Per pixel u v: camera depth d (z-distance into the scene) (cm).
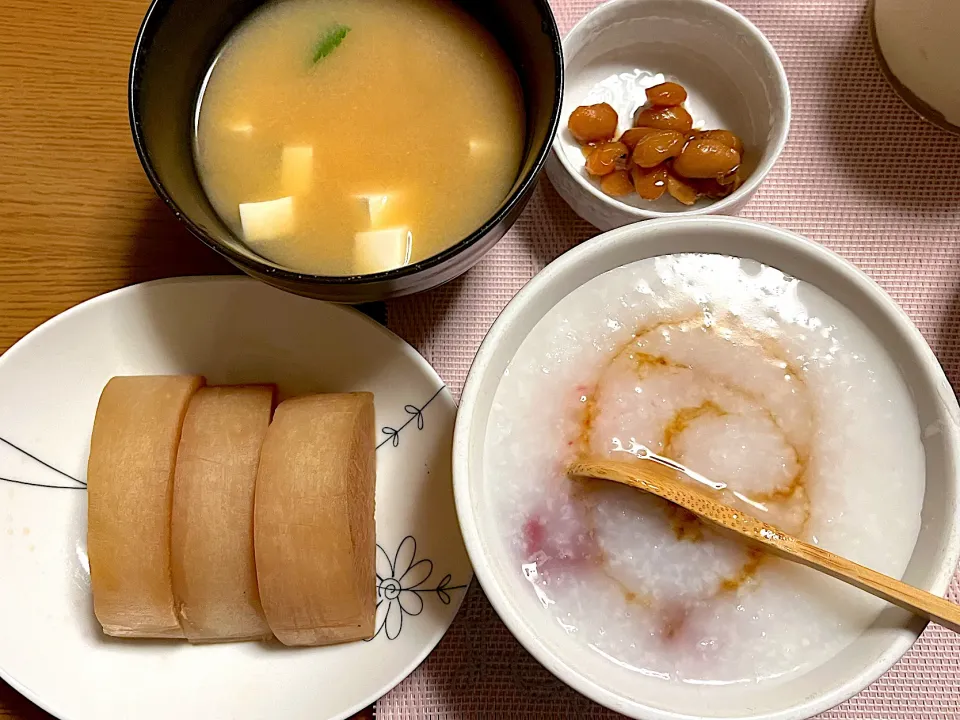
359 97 24
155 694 24
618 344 21
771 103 26
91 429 25
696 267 22
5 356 24
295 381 26
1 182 26
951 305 26
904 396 20
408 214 23
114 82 26
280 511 22
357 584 22
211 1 22
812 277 21
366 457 24
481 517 20
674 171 26
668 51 28
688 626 19
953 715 23
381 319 26
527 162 20
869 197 27
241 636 24
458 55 24
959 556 19
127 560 22
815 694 18
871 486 20
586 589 20
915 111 27
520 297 20
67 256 26
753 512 20
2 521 24
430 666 24
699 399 21
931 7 24
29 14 27
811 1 28
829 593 19
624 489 20
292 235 23
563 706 23
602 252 21
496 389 21
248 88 24
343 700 23
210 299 25
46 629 24
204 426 23
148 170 19
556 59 20
